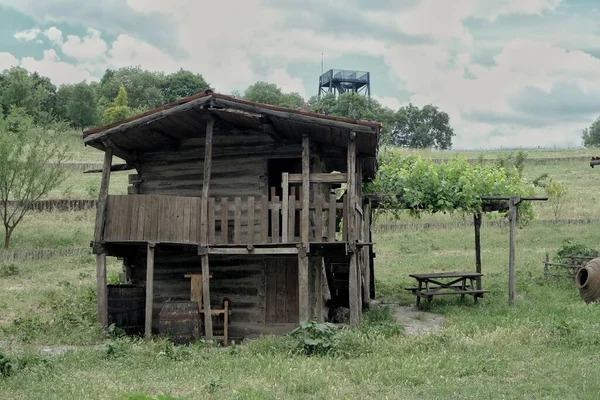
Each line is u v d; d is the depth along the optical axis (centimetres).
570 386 1006
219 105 1544
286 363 1193
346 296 2088
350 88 9075
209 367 1215
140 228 1592
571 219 3972
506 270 2777
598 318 1672
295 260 1750
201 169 1811
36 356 1223
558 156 6875
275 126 1627
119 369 1196
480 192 2159
